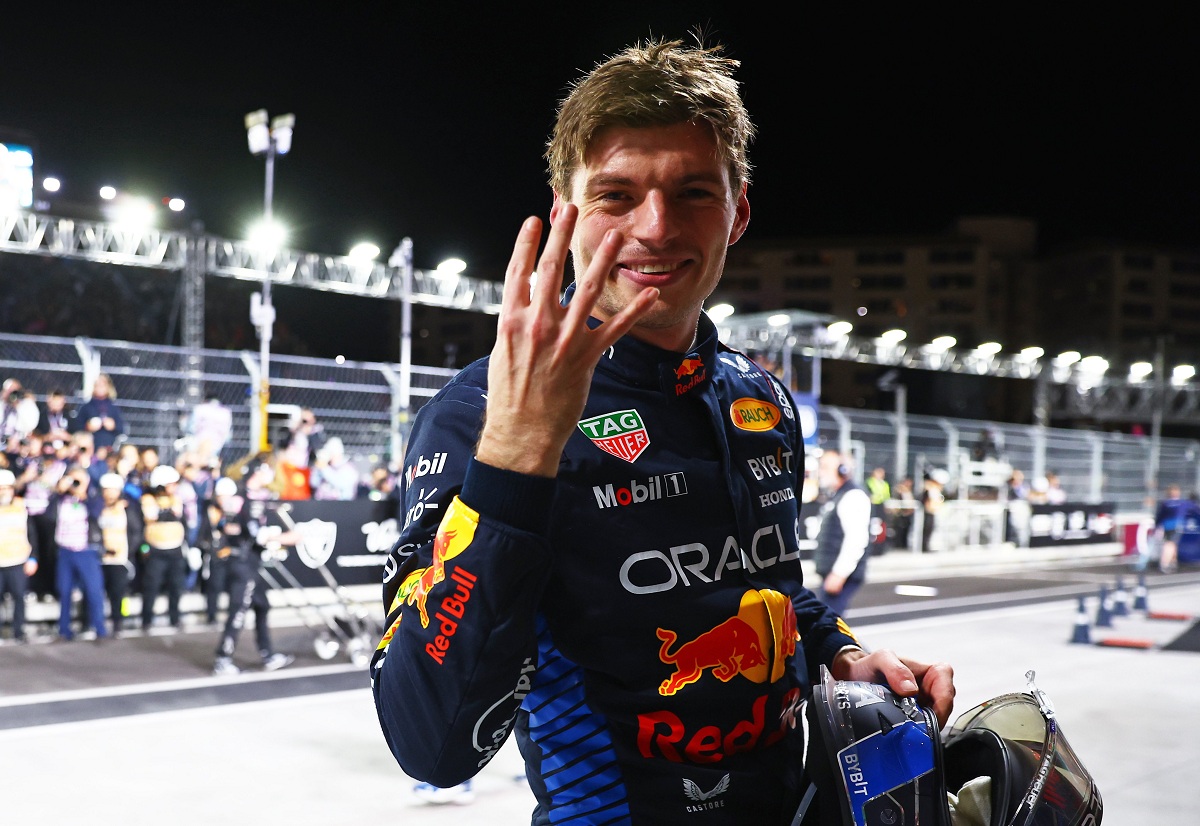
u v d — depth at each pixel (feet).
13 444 32.30
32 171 52.95
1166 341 119.75
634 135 3.55
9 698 22.50
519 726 3.67
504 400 2.96
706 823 3.49
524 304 2.95
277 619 34.40
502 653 2.98
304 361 39.37
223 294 122.93
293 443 35.58
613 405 3.63
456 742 3.06
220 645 25.96
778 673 3.69
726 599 3.58
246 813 15.38
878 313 250.78
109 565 30.68
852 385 245.65
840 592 22.50
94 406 33.06
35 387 34.27
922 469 65.36
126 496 31.78
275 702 22.70
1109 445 80.69
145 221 54.65
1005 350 250.16
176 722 20.75
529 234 2.99
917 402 221.25
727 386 4.12
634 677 3.45
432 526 3.34
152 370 36.32
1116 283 251.60
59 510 29.68
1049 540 71.10
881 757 3.52
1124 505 82.07
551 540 3.40
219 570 32.17
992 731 3.85
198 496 34.27
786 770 3.72
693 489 3.64
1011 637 33.45
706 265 3.61
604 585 3.43
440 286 65.41
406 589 3.25
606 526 3.47
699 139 3.57
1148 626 37.29
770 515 3.97
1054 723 3.97
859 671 4.18
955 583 51.47
